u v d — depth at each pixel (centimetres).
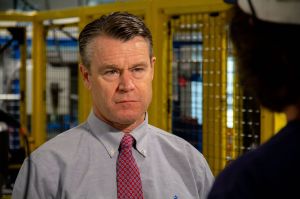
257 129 275
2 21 441
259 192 94
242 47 101
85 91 383
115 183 179
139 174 181
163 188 187
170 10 313
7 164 148
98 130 185
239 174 97
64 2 588
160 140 198
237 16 103
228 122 291
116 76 175
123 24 172
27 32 466
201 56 308
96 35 174
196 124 315
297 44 91
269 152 96
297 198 90
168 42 322
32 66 451
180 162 195
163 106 321
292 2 89
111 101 176
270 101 99
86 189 175
